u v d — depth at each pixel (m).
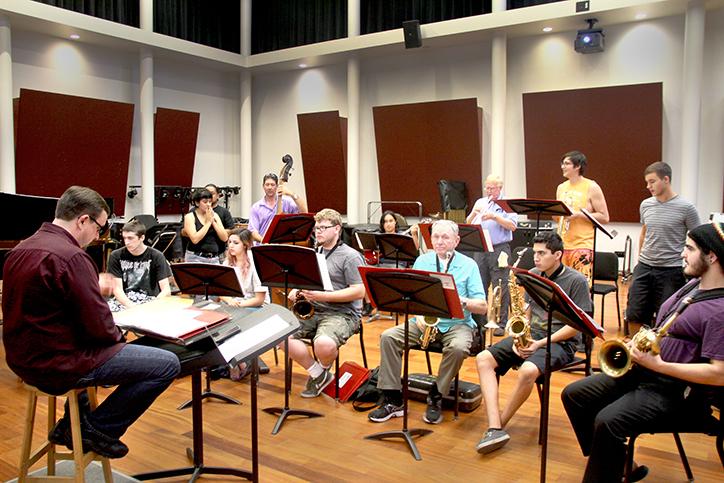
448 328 3.57
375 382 3.79
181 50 9.74
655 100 7.81
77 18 8.43
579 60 8.48
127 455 3.03
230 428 3.37
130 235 4.21
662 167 4.45
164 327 2.18
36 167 8.66
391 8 9.48
